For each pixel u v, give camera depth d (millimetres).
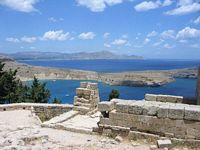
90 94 24062
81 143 15508
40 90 48906
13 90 48312
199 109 15117
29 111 26312
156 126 15758
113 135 16750
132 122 16359
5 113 25312
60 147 14492
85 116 23016
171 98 20156
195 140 14844
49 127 19172
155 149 14555
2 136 15789
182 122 15172
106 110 17062
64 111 26812
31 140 15516
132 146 15219
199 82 22844
